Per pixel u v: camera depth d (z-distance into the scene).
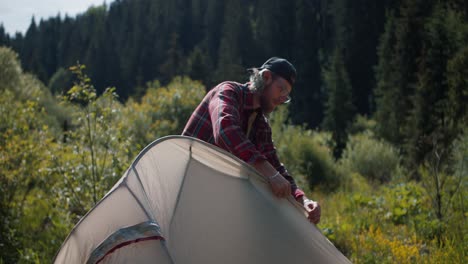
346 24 62.97
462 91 13.84
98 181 5.43
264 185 2.28
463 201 6.55
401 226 6.41
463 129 10.55
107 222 2.03
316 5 76.69
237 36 76.88
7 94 6.48
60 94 5.57
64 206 5.45
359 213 7.14
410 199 6.97
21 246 5.46
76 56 105.06
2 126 6.05
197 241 2.11
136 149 5.91
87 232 2.07
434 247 5.18
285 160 12.77
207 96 2.53
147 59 97.44
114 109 5.64
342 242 5.54
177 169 2.21
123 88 96.94
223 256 2.13
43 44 131.88
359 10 61.78
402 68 26.03
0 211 5.70
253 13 91.62
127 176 2.08
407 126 16.80
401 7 28.30
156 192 2.12
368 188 11.85
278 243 2.24
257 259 2.19
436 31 20.44
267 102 2.55
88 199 5.43
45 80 87.00
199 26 104.31
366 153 15.45
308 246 2.33
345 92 40.22
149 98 12.41
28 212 6.43
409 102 23.70
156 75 95.19
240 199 2.22
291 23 74.75
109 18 123.88
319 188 12.14
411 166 12.98
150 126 10.92
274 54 74.94
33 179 6.24
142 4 114.44
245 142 2.25
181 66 70.81
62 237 5.32
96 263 1.98
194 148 2.21
